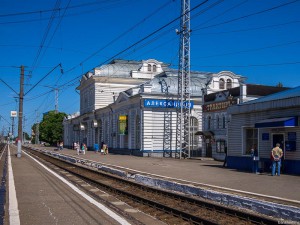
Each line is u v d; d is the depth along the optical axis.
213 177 18.22
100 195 14.12
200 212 11.06
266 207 10.30
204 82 45.97
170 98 40.56
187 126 37.56
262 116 20.88
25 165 29.47
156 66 61.03
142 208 11.72
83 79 65.19
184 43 36.75
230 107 23.53
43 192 14.33
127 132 44.53
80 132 72.50
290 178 17.12
